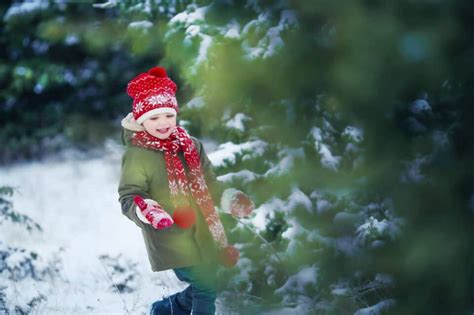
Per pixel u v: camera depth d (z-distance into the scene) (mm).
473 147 5555
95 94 15219
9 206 7082
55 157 14492
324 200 5930
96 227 9438
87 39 13000
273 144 6129
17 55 14594
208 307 4523
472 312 5199
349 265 5711
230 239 6113
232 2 6148
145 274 7020
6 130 14812
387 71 5445
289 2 5891
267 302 5883
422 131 5660
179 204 4406
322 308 5613
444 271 5215
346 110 5785
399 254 5406
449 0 5250
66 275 6973
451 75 5371
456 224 5328
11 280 6594
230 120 6195
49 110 15109
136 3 6746
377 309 5320
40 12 13391
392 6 5352
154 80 4496
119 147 14547
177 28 6152
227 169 6078
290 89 5891
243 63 5844
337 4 5422
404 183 5535
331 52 5668
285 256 5848
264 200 6000
